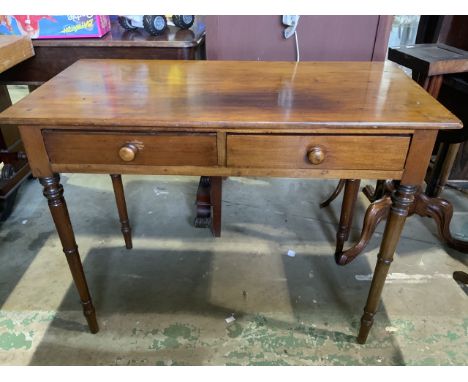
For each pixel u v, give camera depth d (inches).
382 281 40.5
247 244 61.5
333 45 55.8
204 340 46.0
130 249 60.4
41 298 51.4
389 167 33.9
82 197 73.1
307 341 45.8
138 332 47.0
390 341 45.8
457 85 55.5
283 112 33.5
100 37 56.4
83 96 37.3
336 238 61.6
